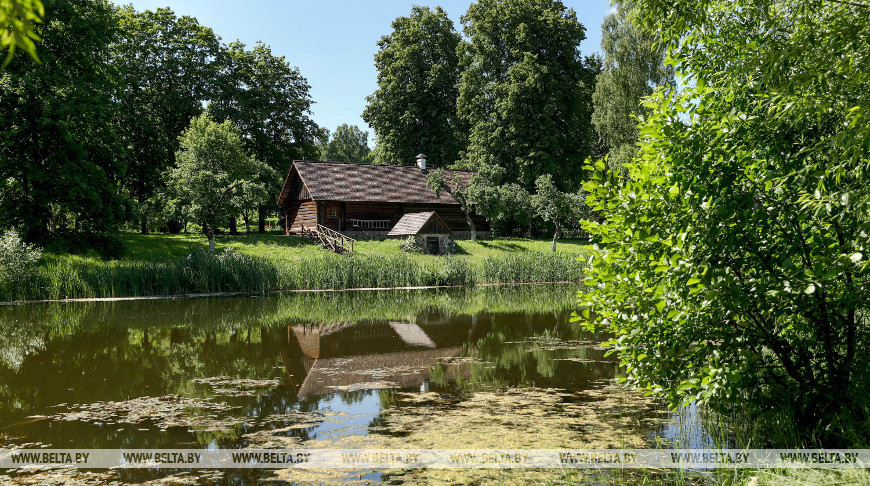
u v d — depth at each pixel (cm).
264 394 730
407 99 4453
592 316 1502
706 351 490
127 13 3581
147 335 1213
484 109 4356
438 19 4575
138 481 455
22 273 1842
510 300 1919
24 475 470
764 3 436
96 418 628
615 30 3556
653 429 565
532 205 3409
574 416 614
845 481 366
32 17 164
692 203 449
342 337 1189
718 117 485
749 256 454
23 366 905
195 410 656
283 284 2245
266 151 4022
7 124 2286
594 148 4678
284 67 4188
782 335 505
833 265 394
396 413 635
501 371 855
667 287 454
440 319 1465
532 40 4066
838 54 368
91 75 2594
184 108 3597
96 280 1947
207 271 2127
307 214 3538
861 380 456
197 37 3769
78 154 2423
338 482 446
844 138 354
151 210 2917
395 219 3616
